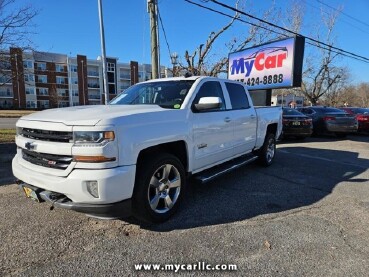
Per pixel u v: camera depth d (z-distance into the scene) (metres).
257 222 3.83
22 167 3.53
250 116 5.94
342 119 14.23
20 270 2.72
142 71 88.75
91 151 2.99
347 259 2.98
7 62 12.53
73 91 78.38
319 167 7.14
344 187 5.45
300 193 5.05
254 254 3.05
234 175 6.22
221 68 19.20
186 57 18.36
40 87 74.50
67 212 4.03
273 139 7.23
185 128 4.04
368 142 12.93
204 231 3.54
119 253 3.04
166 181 3.80
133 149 3.24
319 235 3.49
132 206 3.52
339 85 53.16
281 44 13.27
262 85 14.39
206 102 4.15
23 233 3.43
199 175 4.64
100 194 2.99
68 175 3.05
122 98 4.98
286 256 3.02
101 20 16.48
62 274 2.68
